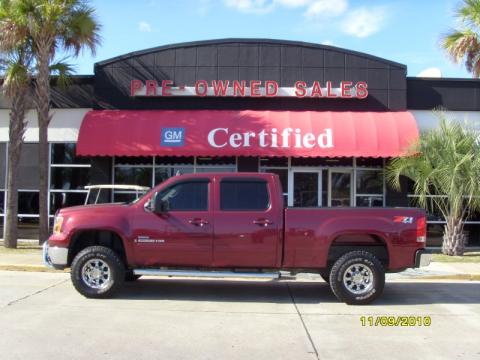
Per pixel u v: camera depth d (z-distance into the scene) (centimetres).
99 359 587
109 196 1739
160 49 1759
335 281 895
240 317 803
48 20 1507
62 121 1783
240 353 619
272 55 1758
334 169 1752
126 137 1612
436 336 706
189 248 899
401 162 1550
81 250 945
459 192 1463
